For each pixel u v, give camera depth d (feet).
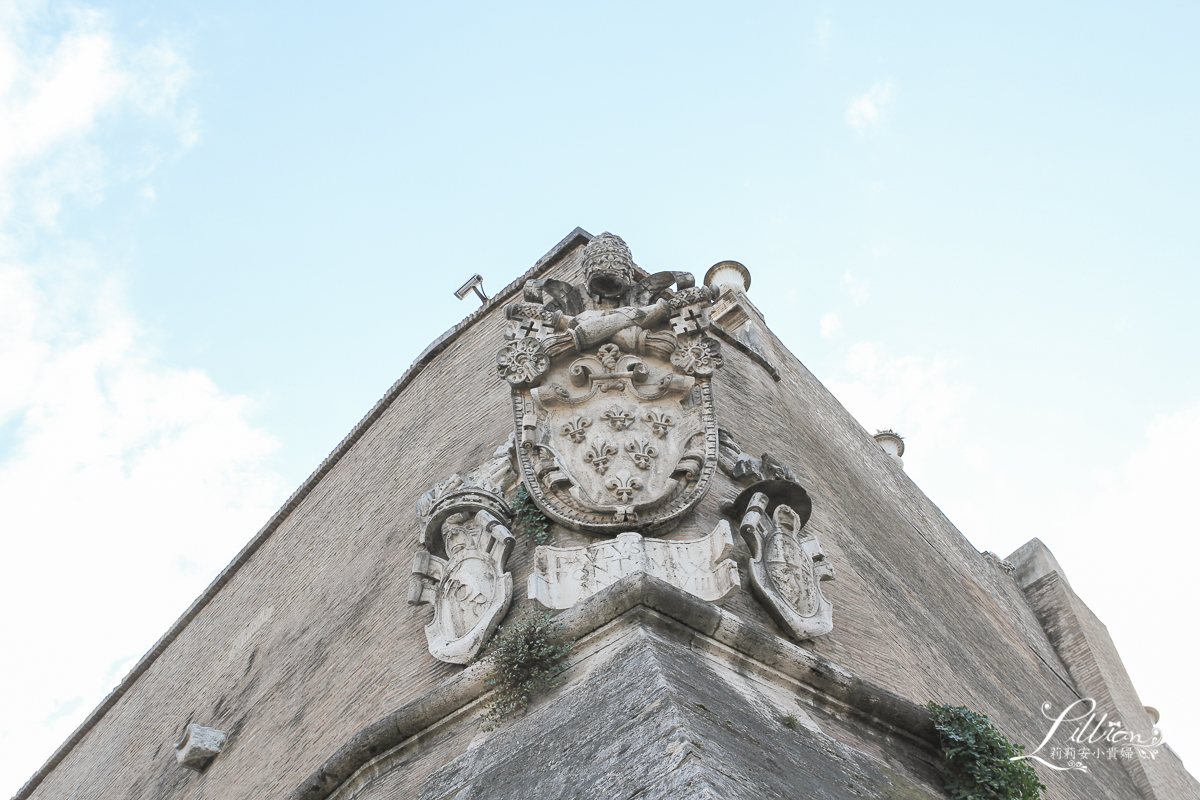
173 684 68.85
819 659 31.58
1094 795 52.60
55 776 81.05
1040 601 81.71
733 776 21.84
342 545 55.57
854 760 28.76
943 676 44.39
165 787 55.72
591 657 29.76
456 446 49.39
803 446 54.08
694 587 31.53
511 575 33.78
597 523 33.94
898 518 64.03
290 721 45.60
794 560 34.86
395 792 30.89
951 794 31.91
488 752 28.73
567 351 37.42
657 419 35.99
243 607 66.18
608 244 40.16
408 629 40.16
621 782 22.34
